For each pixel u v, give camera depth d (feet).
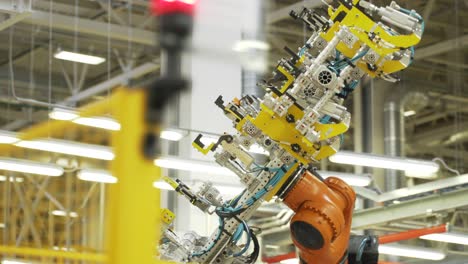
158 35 6.51
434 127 52.85
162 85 6.28
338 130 21.15
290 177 21.99
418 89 52.31
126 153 6.16
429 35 51.44
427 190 47.24
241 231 22.91
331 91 21.06
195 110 35.86
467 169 52.75
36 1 42.32
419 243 52.39
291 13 22.16
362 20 21.06
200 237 24.95
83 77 43.47
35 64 43.88
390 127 51.80
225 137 22.43
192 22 6.56
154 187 6.19
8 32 43.14
